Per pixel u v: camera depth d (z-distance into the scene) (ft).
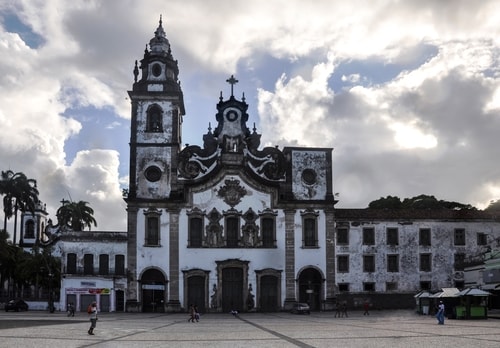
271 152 236.63
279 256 228.02
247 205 230.07
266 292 226.58
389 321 157.38
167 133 233.14
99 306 228.02
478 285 210.79
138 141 231.91
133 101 234.58
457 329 120.06
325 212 231.71
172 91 234.99
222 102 239.30
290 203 230.89
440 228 238.07
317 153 237.25
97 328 127.13
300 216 230.89
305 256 228.63
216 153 234.58
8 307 233.14
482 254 220.84
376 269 233.14
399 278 233.35
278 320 169.37
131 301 220.64
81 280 229.45
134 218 225.56
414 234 236.63
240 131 237.04
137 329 126.82
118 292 229.45
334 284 227.61
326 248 229.86
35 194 336.08
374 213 237.66
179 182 230.68
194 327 135.23
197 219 228.02
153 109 234.79
